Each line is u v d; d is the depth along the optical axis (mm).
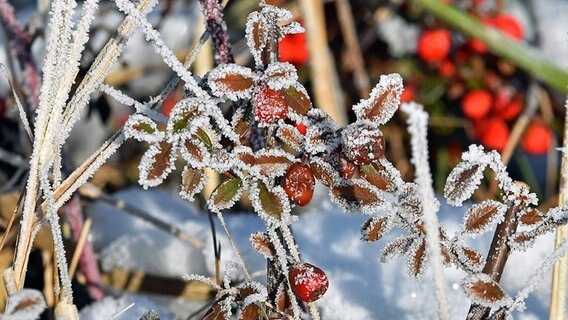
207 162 321
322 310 462
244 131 336
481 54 752
